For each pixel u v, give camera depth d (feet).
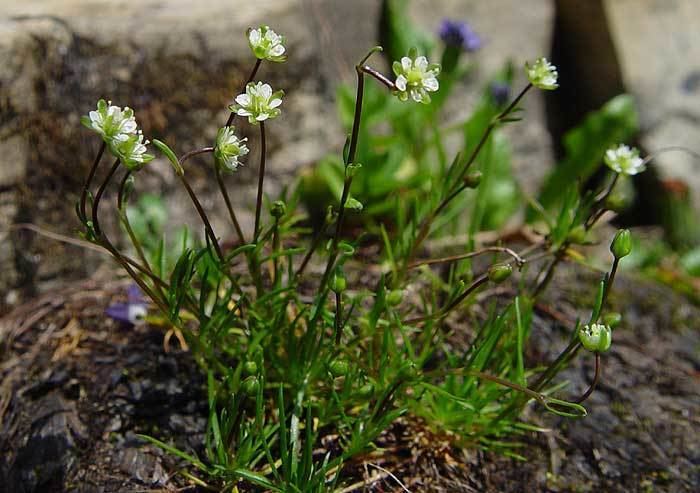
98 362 0.86
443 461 0.81
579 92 1.59
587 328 0.70
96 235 0.70
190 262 0.77
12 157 0.93
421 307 0.92
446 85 1.14
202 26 1.06
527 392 0.72
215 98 1.07
